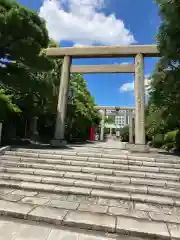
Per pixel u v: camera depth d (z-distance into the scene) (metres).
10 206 3.22
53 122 15.60
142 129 7.79
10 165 5.37
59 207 3.29
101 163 5.38
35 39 7.82
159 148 13.08
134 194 3.96
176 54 6.77
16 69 8.28
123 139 25.94
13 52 7.83
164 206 3.58
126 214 3.15
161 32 6.83
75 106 15.75
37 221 2.90
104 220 2.88
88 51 8.77
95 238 2.53
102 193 3.93
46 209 3.18
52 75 12.33
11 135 10.41
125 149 8.14
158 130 13.66
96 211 3.21
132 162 5.46
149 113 11.96
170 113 8.48
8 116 9.15
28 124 13.12
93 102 25.36
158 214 3.21
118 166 5.20
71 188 4.14
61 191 4.03
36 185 4.23
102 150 7.36
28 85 8.38
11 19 6.62
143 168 5.10
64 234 2.58
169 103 8.30
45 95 9.70
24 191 4.05
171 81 7.22
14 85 8.38
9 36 7.23
